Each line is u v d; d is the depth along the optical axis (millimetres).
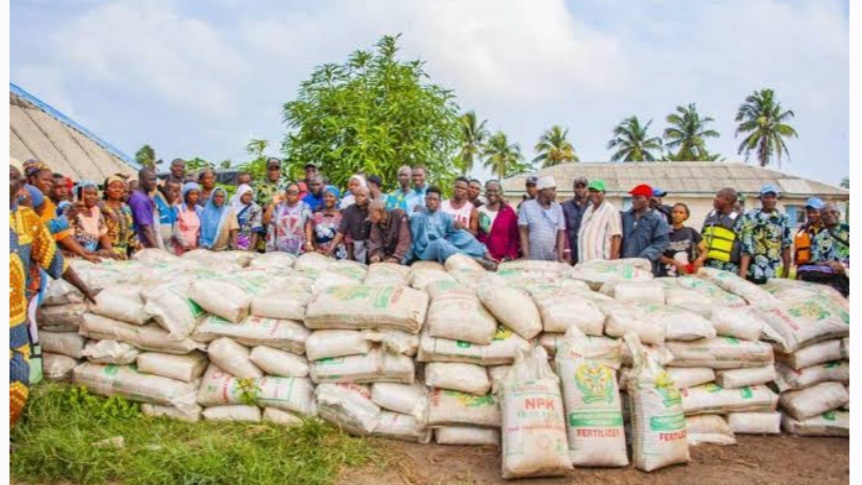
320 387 4488
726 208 7289
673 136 52125
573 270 6125
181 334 4582
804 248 6812
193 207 8141
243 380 4551
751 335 4574
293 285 5141
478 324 4344
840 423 4617
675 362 4523
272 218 7992
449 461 4129
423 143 13867
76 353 4871
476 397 4336
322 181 8469
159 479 3740
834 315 4824
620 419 4055
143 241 7516
